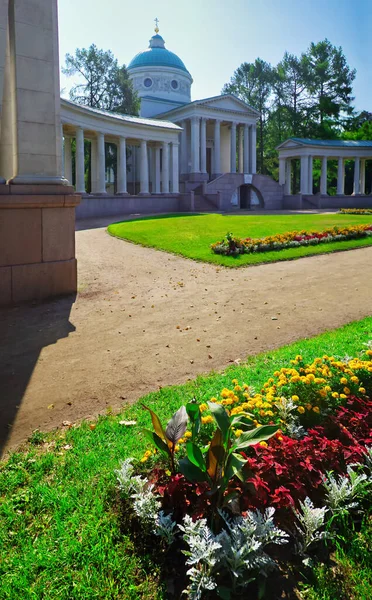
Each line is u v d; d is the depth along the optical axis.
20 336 9.63
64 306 11.91
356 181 59.78
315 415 5.04
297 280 14.89
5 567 3.25
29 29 11.95
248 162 62.75
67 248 13.01
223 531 3.12
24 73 11.95
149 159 59.91
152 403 6.14
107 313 11.33
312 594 3.04
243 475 3.50
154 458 4.34
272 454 4.04
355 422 4.81
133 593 3.03
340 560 3.30
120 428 5.43
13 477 4.43
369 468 4.05
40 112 12.29
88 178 62.38
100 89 56.16
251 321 10.61
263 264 17.67
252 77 71.75
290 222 28.98
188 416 4.04
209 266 17.27
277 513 3.61
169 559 3.35
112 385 7.10
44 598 2.97
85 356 8.43
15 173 12.25
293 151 59.47
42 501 4.00
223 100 59.06
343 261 18.12
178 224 27.16
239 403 5.32
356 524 3.73
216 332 9.83
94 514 3.74
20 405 6.41
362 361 6.28
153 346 8.96
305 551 3.39
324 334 9.44
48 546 3.43
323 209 52.94
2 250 11.80
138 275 15.64
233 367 7.65
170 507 3.65
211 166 65.56
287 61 70.00
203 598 2.99
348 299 12.52
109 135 43.28
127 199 41.91
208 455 3.47
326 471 3.91
